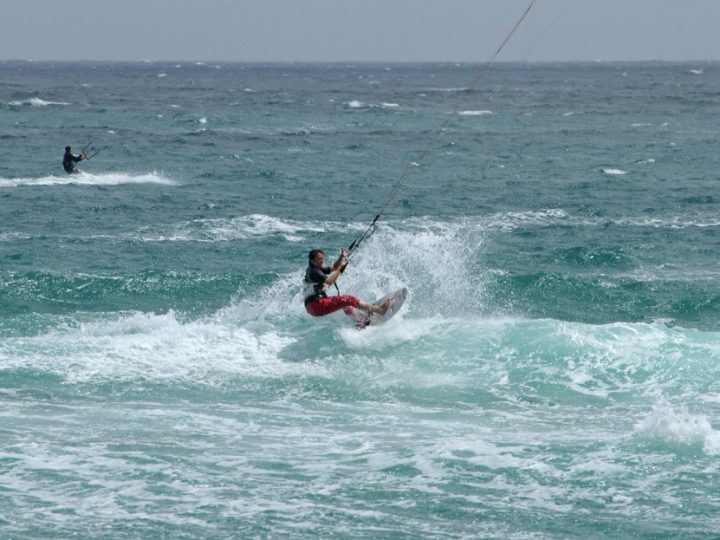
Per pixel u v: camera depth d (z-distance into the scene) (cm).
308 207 11244
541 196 12181
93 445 3716
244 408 4247
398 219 10381
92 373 4644
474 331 5103
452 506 3170
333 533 2977
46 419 4028
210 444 3756
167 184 13125
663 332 4994
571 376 4616
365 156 17138
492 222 10156
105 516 3081
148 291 6562
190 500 3212
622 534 2961
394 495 3262
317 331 5219
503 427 3984
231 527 3014
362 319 5094
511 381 4588
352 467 3512
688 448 3622
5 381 4506
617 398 4366
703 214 10612
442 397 4422
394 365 4806
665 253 8338
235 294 6538
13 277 6700
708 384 4472
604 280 6906
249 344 5072
